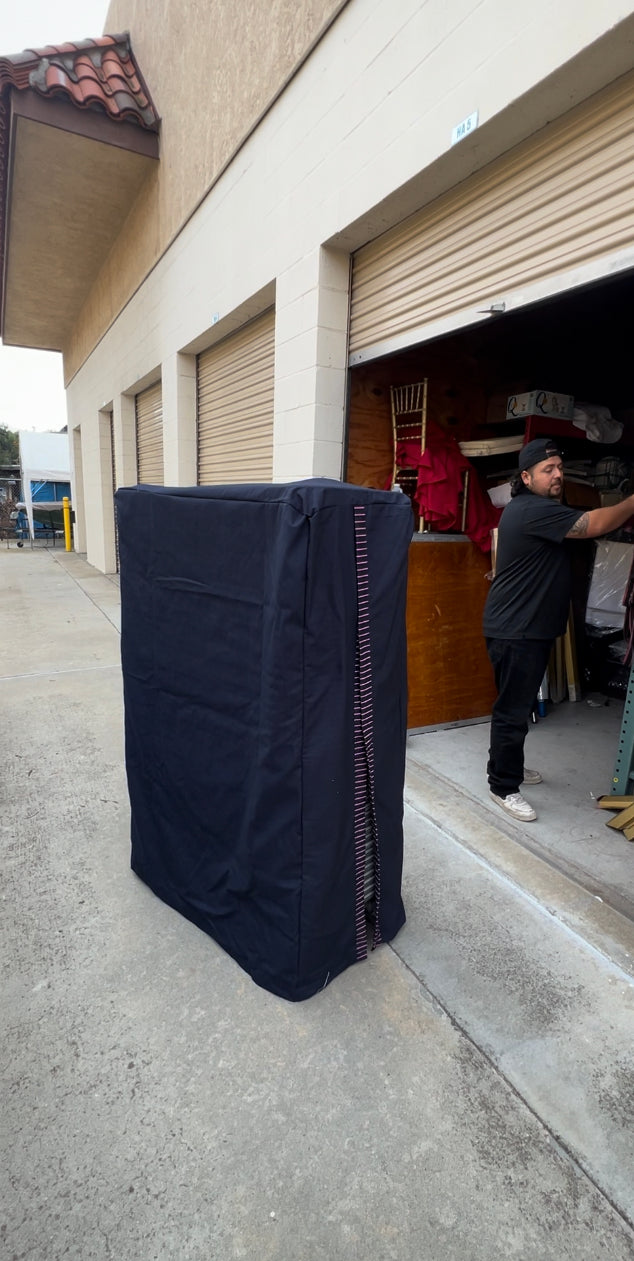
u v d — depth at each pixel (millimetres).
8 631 6215
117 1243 1142
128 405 8453
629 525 4043
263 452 4547
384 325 3119
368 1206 1212
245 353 4758
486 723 3824
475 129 2170
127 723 2186
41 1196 1219
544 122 2102
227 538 1648
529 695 2590
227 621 1683
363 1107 1414
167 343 6055
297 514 1421
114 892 2195
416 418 3680
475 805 2771
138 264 6926
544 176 2148
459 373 4027
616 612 4082
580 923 2021
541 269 2207
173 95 5246
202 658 1786
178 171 5312
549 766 3191
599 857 2393
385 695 1698
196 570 1767
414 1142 1336
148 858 2160
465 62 2197
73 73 5555
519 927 2012
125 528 2084
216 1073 1492
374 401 3648
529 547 2453
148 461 7867
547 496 2504
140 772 2141
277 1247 1140
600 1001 1726
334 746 1555
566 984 1782
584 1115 1401
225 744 1752
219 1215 1192
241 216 4117
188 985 1770
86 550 14055
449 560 3523
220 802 1810
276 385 3787
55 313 11750
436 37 2322
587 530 2330
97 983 1771
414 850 2434
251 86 3793
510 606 2520
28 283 9875
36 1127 1354
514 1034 1613
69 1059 1522
